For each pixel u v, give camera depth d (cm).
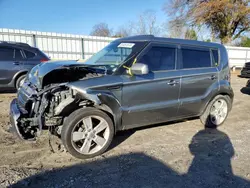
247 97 858
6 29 1321
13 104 379
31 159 331
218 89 479
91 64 387
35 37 1423
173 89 410
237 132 475
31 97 345
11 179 278
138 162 333
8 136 407
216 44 497
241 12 2628
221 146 400
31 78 398
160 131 463
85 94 318
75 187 269
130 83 358
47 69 349
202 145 402
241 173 311
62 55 1543
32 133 344
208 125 493
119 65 366
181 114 441
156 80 385
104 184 277
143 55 383
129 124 377
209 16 2689
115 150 370
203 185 281
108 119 346
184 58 434
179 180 290
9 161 322
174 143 407
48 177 288
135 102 370
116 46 423
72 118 320
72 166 316
